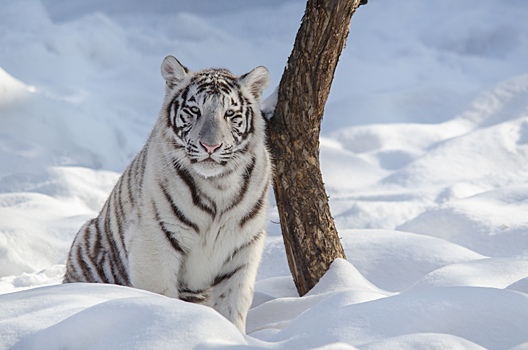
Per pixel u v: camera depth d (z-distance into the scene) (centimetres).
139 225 766
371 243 1069
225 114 759
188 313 464
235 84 786
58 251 1307
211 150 732
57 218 1438
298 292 965
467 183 1684
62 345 450
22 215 1412
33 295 538
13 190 1675
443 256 1017
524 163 1811
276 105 942
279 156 936
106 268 861
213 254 779
